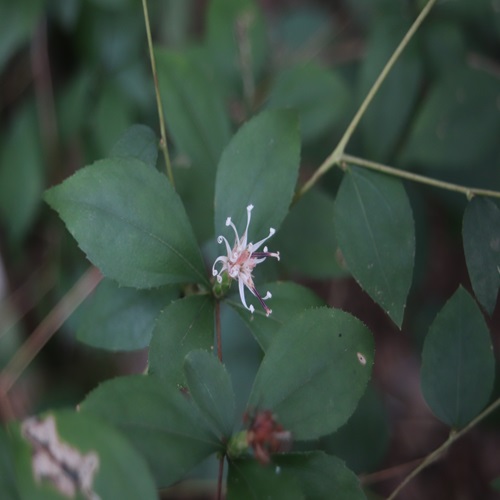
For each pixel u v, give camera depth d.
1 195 0.53
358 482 0.41
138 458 0.38
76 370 0.54
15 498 0.39
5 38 0.51
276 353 0.40
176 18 0.54
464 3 0.51
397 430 0.56
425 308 0.54
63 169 0.53
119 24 0.52
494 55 0.52
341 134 0.51
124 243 0.41
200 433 0.40
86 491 0.38
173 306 0.42
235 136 0.43
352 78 0.54
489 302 0.43
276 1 0.58
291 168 0.43
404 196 0.43
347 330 0.41
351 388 0.40
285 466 0.41
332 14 0.55
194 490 0.50
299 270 0.46
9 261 0.54
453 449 0.55
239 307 0.42
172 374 0.41
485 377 0.43
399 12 0.50
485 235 0.43
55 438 0.38
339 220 0.43
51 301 0.53
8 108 0.54
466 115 0.49
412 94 0.50
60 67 0.54
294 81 0.48
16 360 0.52
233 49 0.50
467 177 0.52
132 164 0.41
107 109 0.51
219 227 0.42
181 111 0.46
